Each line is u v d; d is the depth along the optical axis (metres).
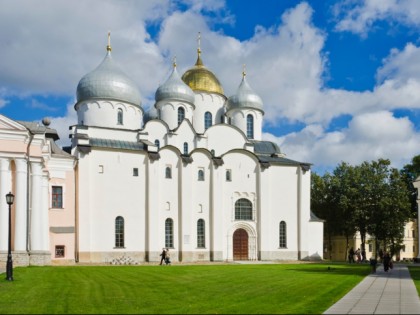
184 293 23.72
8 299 21.64
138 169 65.19
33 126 51.97
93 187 62.28
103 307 19.00
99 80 69.31
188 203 67.00
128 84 70.81
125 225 63.41
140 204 64.69
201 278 33.34
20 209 45.44
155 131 71.19
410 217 92.12
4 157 45.28
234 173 71.38
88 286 27.36
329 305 19.41
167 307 18.86
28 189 46.78
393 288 26.69
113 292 24.25
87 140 62.88
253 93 82.56
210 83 81.50
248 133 81.69
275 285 27.92
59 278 32.69
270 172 73.00
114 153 63.97
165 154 67.06
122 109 70.00
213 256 67.75
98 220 62.00
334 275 36.91
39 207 47.94
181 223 66.25
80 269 42.44
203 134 73.38
